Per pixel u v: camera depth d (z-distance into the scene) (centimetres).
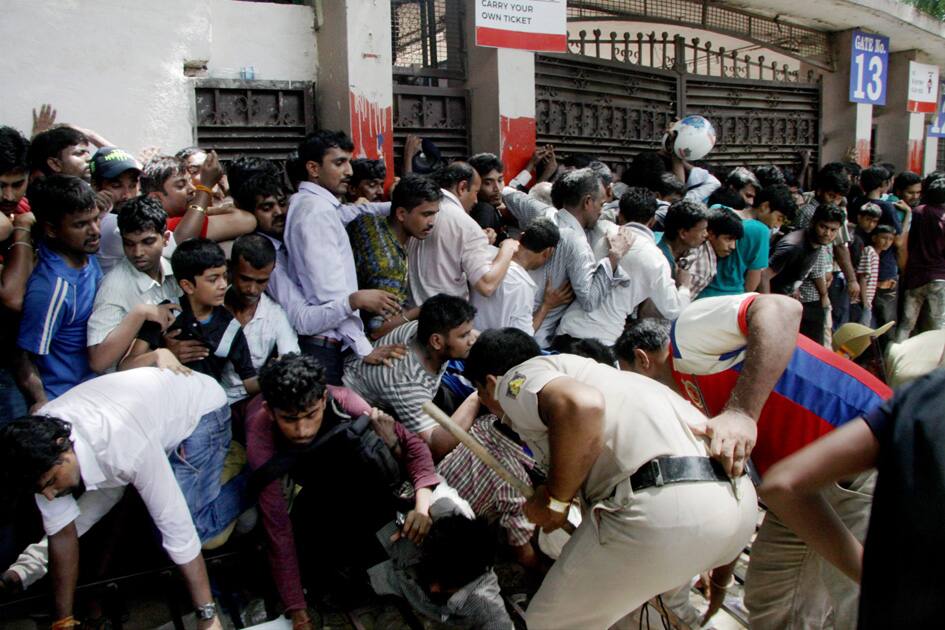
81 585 245
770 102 803
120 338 250
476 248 338
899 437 116
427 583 255
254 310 286
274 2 467
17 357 253
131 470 220
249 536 276
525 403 197
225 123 423
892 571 111
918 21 846
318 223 300
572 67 592
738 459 191
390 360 288
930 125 1013
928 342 220
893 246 600
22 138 268
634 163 494
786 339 202
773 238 527
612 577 194
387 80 452
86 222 249
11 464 203
